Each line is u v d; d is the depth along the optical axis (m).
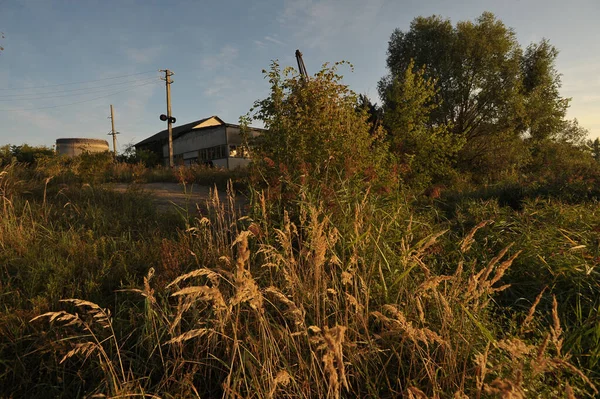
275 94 6.95
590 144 27.62
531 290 3.39
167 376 2.25
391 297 2.72
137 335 2.62
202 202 6.83
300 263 2.81
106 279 3.33
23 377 2.27
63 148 31.75
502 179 15.21
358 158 5.73
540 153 23.55
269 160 5.09
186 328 2.60
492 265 2.02
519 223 4.88
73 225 4.72
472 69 22.25
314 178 4.75
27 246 3.96
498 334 2.59
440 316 2.23
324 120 6.30
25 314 2.64
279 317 2.62
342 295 2.65
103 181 9.41
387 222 4.09
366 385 2.10
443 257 3.96
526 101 22.53
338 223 3.83
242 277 1.80
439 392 1.91
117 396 1.87
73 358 2.44
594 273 3.33
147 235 4.54
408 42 25.25
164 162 37.03
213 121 37.88
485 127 22.58
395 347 2.32
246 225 4.30
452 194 9.96
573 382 2.05
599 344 2.36
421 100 12.52
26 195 6.55
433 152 12.31
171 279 3.13
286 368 2.04
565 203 6.58
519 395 1.30
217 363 2.36
